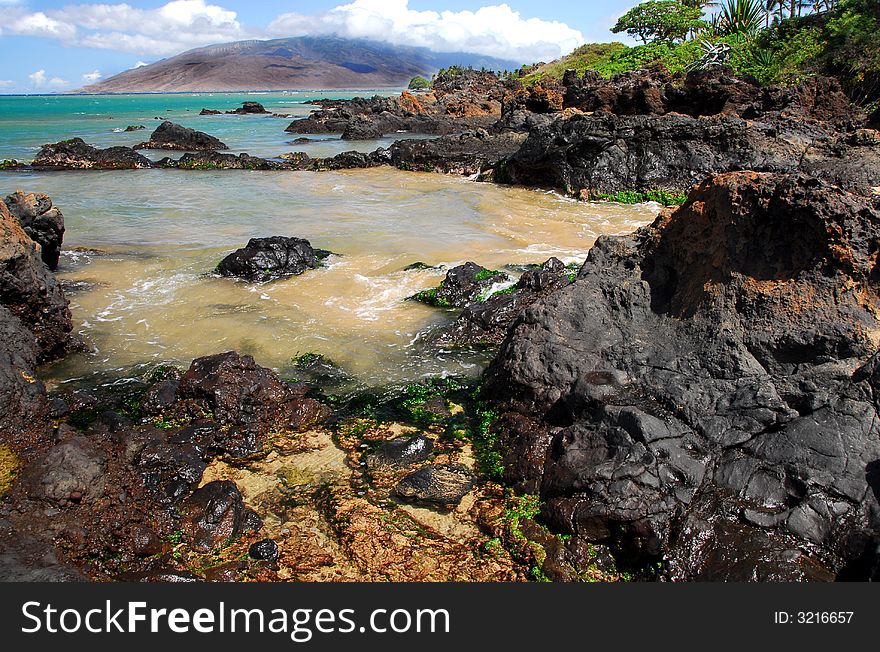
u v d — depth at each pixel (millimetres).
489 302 11461
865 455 5973
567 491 6504
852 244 6875
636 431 6578
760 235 7426
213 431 8109
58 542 5742
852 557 5527
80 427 8242
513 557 6168
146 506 6598
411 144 35156
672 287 8484
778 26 42312
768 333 7062
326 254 15805
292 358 10289
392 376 9797
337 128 57312
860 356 6562
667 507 6004
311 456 7824
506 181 29297
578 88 43562
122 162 33219
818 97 30281
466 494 7039
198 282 13828
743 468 6285
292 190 26422
